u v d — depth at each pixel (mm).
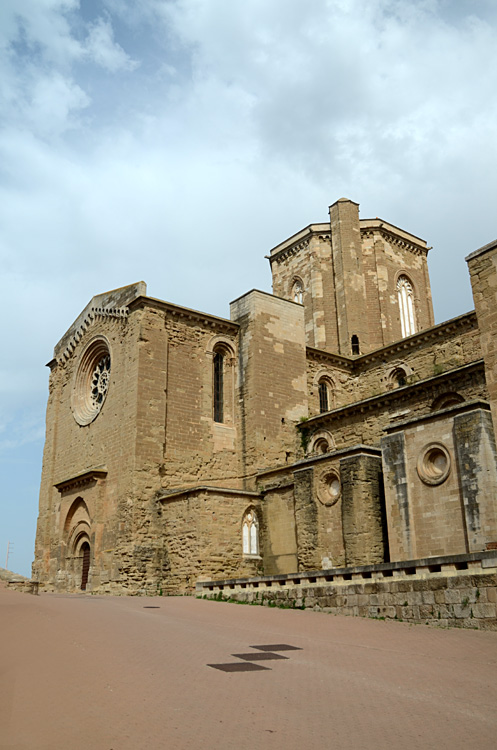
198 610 20828
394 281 51969
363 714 8406
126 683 9680
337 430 36219
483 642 13586
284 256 55000
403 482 25312
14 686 9203
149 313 35500
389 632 15336
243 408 37594
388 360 41531
